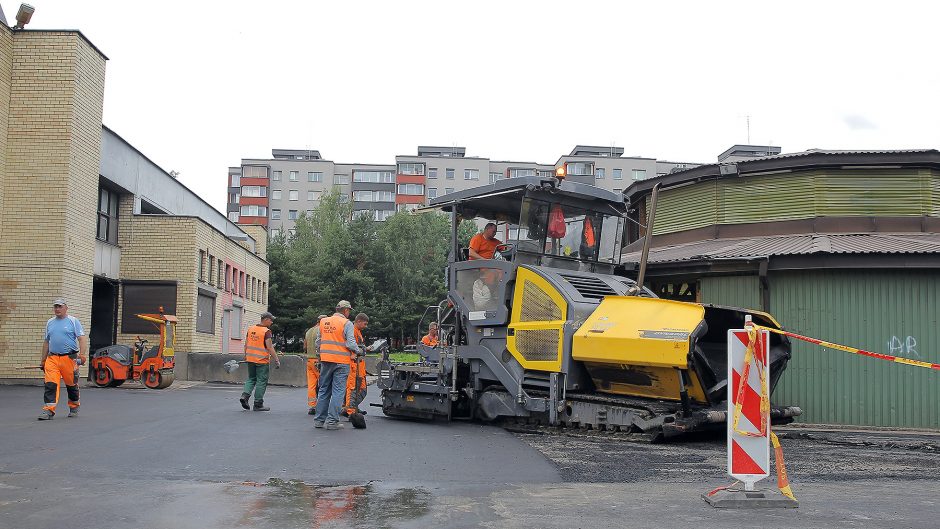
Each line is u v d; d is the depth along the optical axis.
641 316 11.12
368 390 24.89
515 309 12.76
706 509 6.45
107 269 27.83
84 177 22.23
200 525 5.73
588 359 11.40
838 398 15.20
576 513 6.27
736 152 89.75
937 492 7.32
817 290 15.43
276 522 5.85
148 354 21.53
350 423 13.21
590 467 8.68
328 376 12.15
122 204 29.03
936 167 17.00
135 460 8.62
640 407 10.98
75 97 21.42
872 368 15.07
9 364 20.78
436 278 70.44
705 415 10.58
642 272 12.38
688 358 10.36
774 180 17.77
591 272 13.81
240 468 8.22
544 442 10.94
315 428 12.09
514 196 13.59
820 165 17.11
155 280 28.95
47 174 21.16
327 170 104.62
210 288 32.25
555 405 11.87
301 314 65.06
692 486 7.52
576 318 11.79
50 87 21.28
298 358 25.94
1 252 20.98
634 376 11.28
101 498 6.62
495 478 7.91
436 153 120.06
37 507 6.27
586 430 11.69
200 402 17.00
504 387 13.07
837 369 15.23
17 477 7.58
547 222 13.32
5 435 10.67
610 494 7.09
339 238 68.62
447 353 13.70
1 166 21.05
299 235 77.50
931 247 14.74
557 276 12.41
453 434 11.80
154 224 29.17
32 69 21.31
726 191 18.36
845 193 17.16
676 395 11.02
